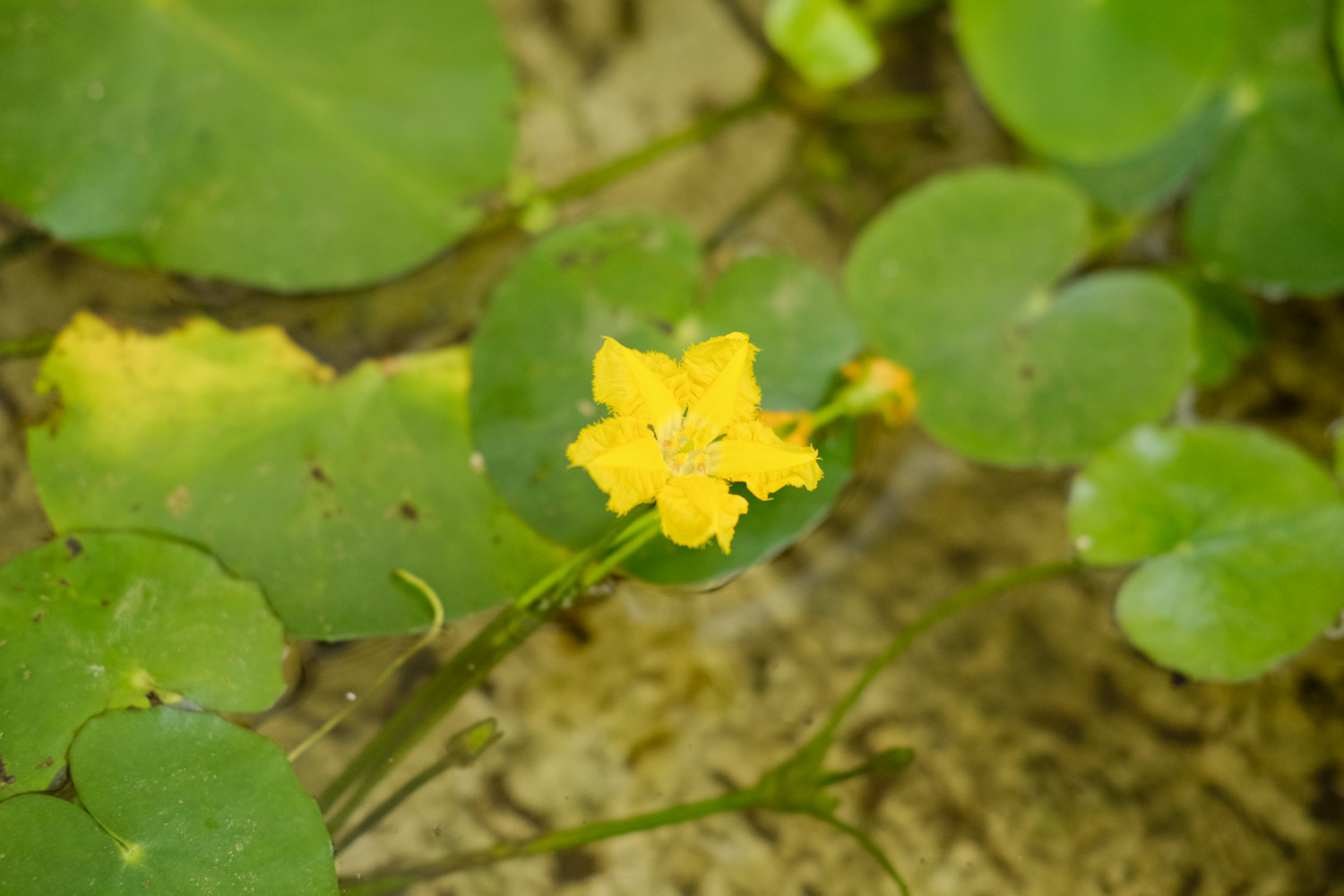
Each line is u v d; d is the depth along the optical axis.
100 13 0.75
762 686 0.75
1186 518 0.76
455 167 0.76
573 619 0.75
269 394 0.74
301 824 0.72
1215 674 0.75
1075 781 0.75
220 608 0.73
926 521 0.76
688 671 0.75
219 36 0.75
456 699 0.74
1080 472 0.76
